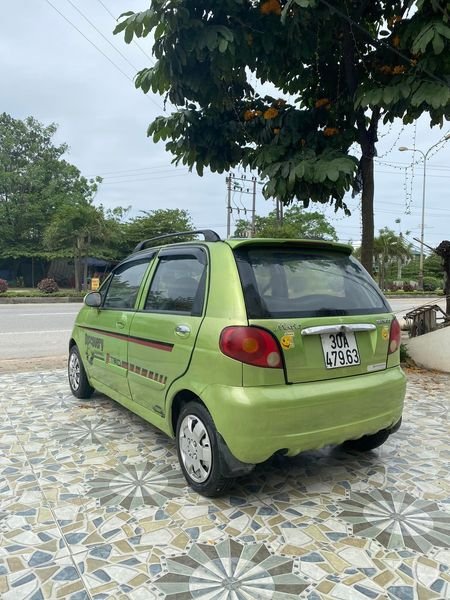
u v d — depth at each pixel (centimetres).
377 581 215
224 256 292
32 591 208
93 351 451
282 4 554
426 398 525
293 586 212
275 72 632
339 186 571
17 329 1192
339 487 308
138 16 496
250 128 668
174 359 305
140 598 204
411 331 771
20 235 3628
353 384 286
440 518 270
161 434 404
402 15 592
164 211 3638
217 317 277
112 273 458
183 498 291
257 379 258
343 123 670
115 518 268
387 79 572
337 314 292
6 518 268
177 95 589
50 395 532
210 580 216
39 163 3719
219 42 493
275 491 302
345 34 627
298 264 304
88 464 342
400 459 355
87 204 3575
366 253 713
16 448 372
